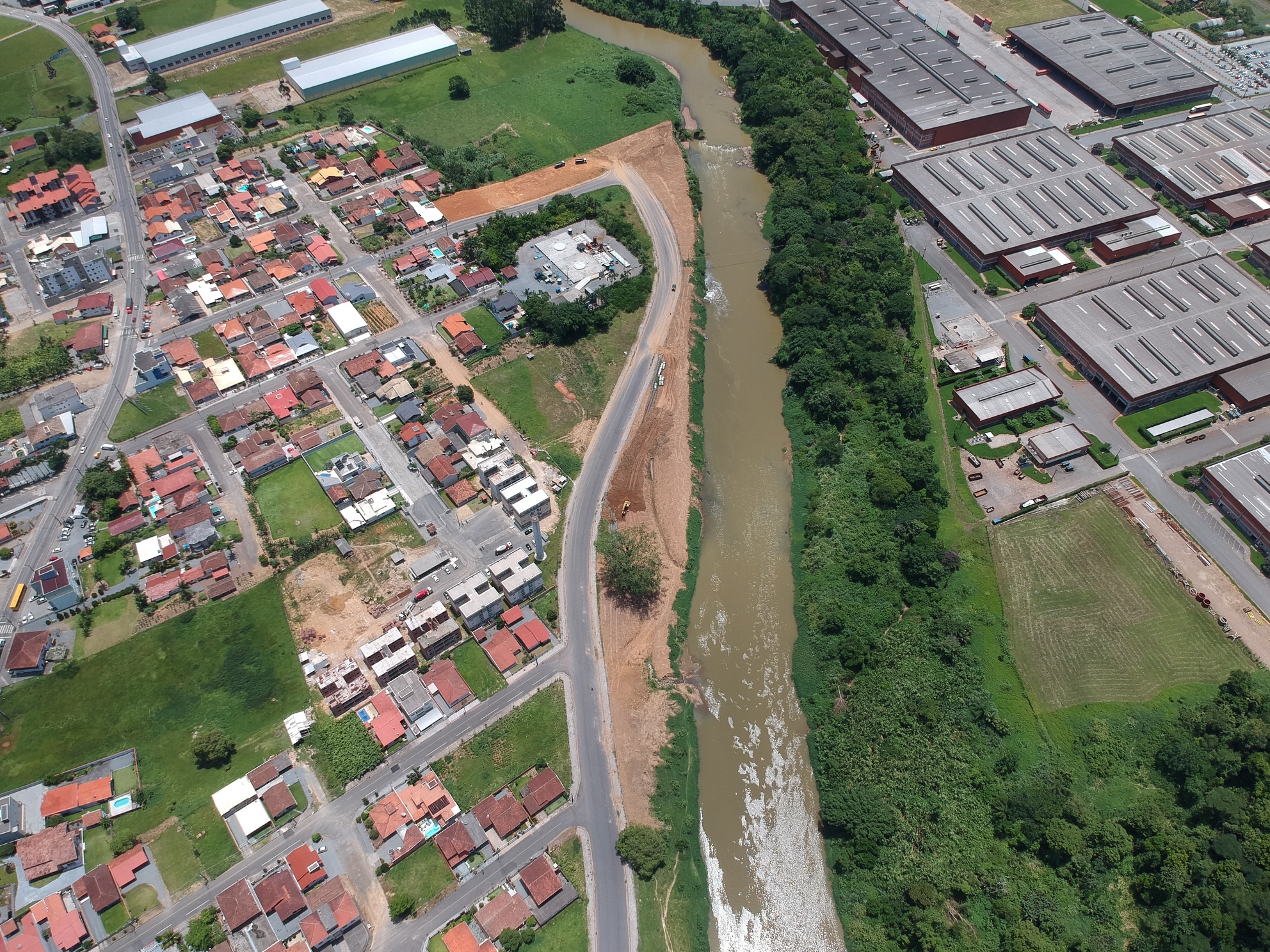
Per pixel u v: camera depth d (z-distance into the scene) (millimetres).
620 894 121562
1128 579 152625
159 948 115000
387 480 169250
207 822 126375
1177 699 136750
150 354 188000
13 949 113125
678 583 157875
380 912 119000
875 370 181125
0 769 131500
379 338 196625
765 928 122312
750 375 195000
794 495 171250
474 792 130625
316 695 140250
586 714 140125
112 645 145375
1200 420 176875
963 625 143625
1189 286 199750
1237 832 119625
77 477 169875
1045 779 128375
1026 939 111688
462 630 148375
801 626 151625
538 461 173625
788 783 135875
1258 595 150375
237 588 153000
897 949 117000
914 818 127000
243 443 172375
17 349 192250
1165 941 112062
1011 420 178500
